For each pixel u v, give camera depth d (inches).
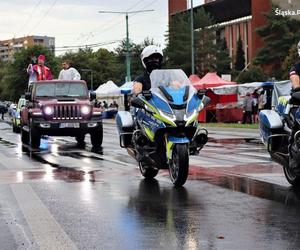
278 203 293.1
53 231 234.7
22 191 332.8
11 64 3555.6
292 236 223.9
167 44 3075.8
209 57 3006.9
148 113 354.9
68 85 741.3
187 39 2984.7
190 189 339.9
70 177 394.9
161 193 326.3
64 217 261.1
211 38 2999.5
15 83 3430.1
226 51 3048.7
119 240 219.6
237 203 294.0
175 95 347.6
